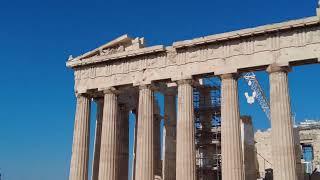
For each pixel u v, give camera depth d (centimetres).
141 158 4644
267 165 6556
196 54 4634
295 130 5825
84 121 5188
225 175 4153
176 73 4681
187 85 4606
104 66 5197
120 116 5738
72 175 5012
